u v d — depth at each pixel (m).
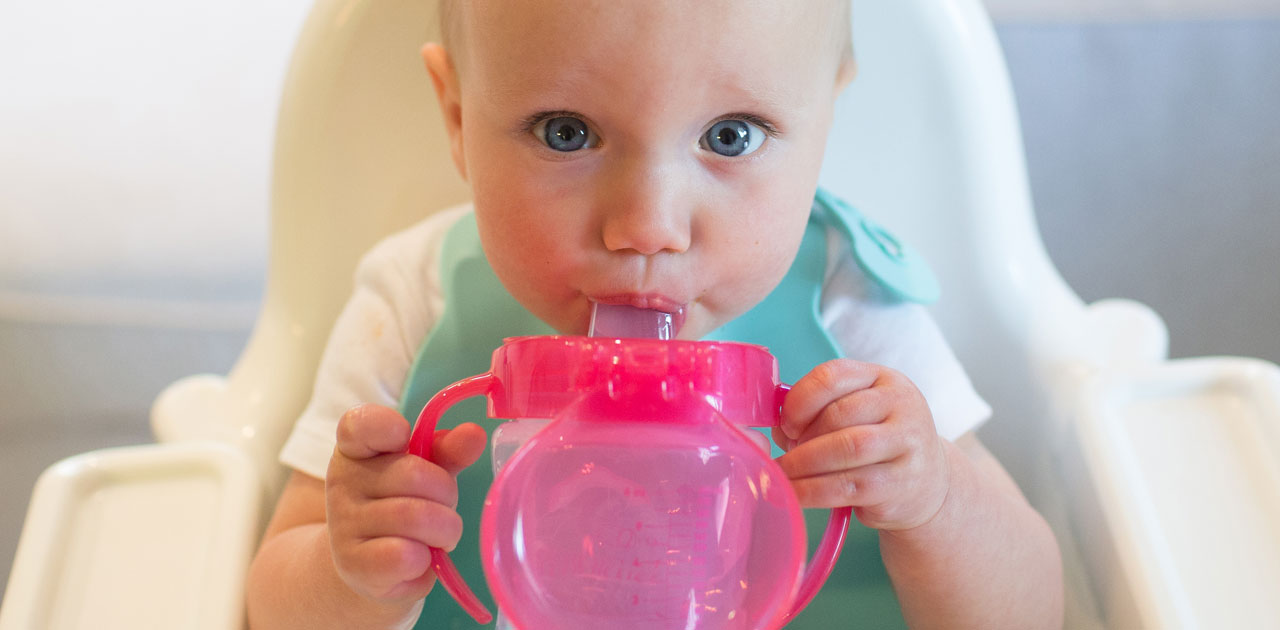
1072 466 0.72
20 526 1.44
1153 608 0.61
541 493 0.43
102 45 1.53
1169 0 1.47
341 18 0.88
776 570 0.43
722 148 0.54
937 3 0.88
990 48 0.90
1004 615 0.65
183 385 0.85
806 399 0.51
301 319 0.87
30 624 0.62
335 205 0.88
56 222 1.54
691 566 0.43
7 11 1.51
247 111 1.57
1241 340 1.46
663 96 0.51
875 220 0.88
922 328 0.77
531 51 0.52
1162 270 1.48
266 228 1.59
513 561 0.43
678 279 0.55
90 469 0.69
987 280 0.86
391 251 0.81
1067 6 1.48
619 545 0.43
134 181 1.55
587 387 0.44
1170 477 0.68
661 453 0.43
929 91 0.88
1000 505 0.65
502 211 0.56
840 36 0.60
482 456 0.74
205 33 1.55
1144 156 1.48
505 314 0.76
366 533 0.50
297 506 0.73
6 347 1.54
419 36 0.88
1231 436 0.69
